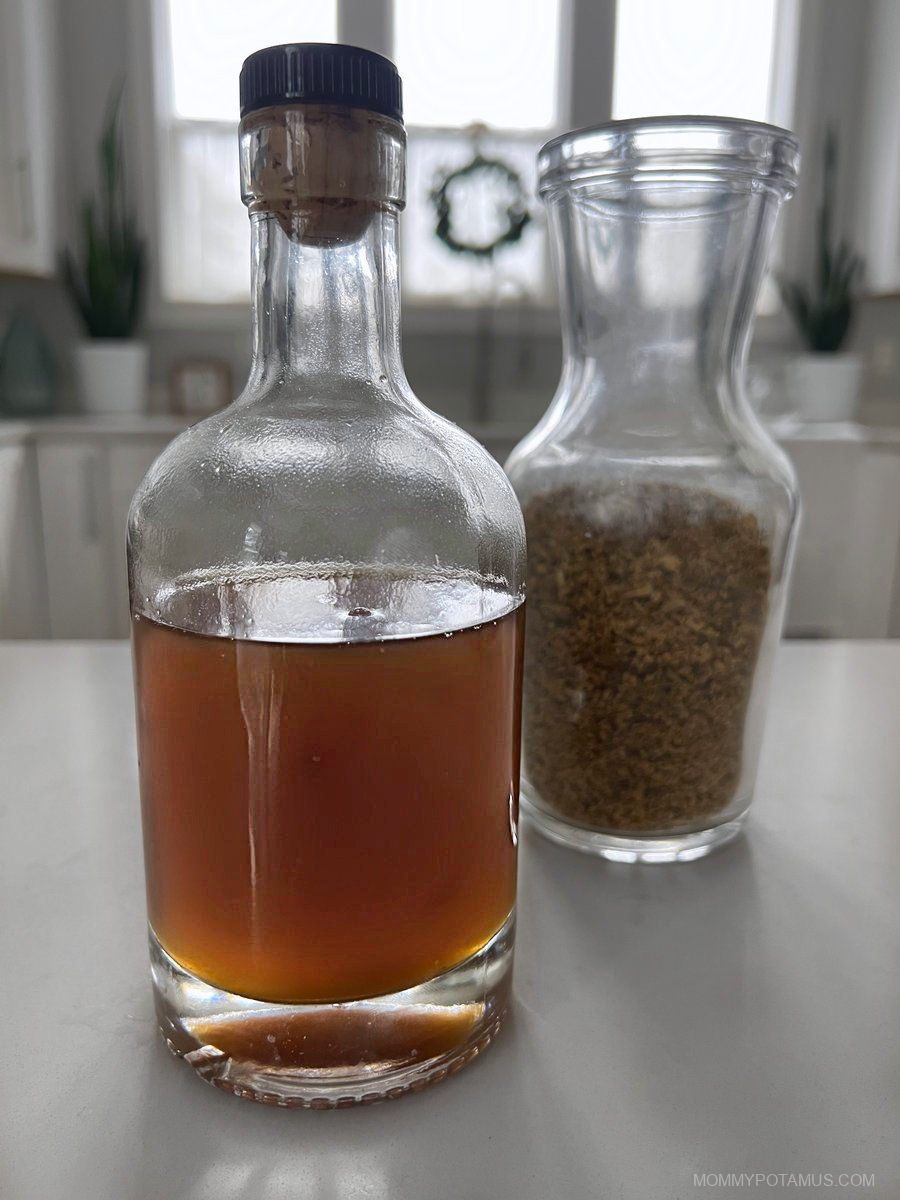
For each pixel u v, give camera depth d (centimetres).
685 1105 15
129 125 120
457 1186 13
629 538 22
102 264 115
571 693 23
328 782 14
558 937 19
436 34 120
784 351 128
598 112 122
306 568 16
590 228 22
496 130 123
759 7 121
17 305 122
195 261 125
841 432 107
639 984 18
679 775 22
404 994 15
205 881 15
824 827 25
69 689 35
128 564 16
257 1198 13
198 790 14
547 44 120
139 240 121
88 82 118
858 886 22
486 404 129
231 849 14
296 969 14
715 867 23
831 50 122
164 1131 14
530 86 122
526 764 24
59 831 24
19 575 96
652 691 22
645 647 22
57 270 117
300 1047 15
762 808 26
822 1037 16
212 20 119
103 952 19
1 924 20
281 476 16
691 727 22
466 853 15
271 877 14
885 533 106
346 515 16
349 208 15
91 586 103
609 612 22
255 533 16
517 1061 16
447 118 122
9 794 26
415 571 17
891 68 115
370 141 15
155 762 15
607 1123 14
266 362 16
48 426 100
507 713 16
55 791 26
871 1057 16
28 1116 14
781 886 22
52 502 100
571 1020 17
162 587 15
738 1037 16
